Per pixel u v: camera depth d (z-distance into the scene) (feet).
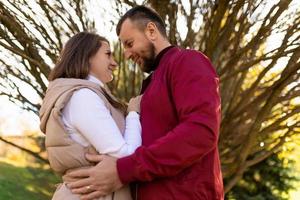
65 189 6.31
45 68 11.06
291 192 21.39
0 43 10.48
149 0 11.98
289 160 20.20
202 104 5.82
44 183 19.63
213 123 5.82
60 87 6.24
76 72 6.44
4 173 25.48
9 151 28.78
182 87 6.00
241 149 12.14
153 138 6.18
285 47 10.78
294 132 12.63
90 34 6.68
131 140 6.19
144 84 6.77
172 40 12.25
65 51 6.59
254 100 12.00
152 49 6.67
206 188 6.04
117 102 6.56
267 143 13.30
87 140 6.14
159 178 6.06
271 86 11.50
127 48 6.82
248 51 12.05
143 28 6.66
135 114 6.46
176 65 6.17
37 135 16.92
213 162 6.16
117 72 13.28
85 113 6.06
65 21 11.49
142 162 5.86
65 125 6.16
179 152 5.76
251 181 20.42
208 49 11.51
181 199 5.96
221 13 11.14
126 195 6.27
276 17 10.89
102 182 5.96
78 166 6.13
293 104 12.98
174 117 6.20
